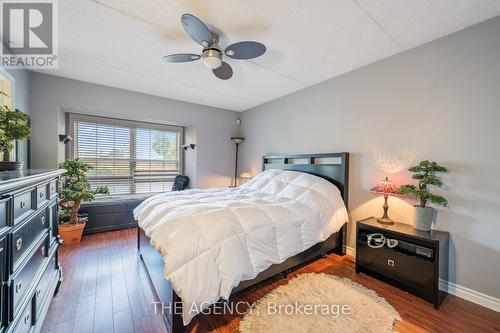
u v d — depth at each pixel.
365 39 2.00
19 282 1.06
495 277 1.67
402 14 1.66
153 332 1.42
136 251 2.69
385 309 1.64
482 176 1.73
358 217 2.56
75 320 1.51
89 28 1.89
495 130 1.68
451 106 1.90
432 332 1.44
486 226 1.71
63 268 2.23
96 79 3.01
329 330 1.42
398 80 2.24
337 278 2.08
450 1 1.52
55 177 1.76
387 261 1.99
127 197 3.83
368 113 2.49
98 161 3.70
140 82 3.11
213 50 1.80
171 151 4.48
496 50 1.68
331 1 1.54
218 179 4.47
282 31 1.88
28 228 1.21
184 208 1.77
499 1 1.51
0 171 1.50
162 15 1.71
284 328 1.43
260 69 2.65
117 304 1.69
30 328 1.21
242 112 4.68
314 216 2.10
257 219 1.71
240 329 1.43
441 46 1.96
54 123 2.89
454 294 1.85
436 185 1.96
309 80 2.98
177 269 1.25
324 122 2.99
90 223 3.30
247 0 1.53
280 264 1.91
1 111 1.43
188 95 3.67
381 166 2.38
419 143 2.09
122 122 3.89
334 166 2.74
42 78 2.80
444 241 1.79
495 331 1.46
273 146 3.87
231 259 1.41
